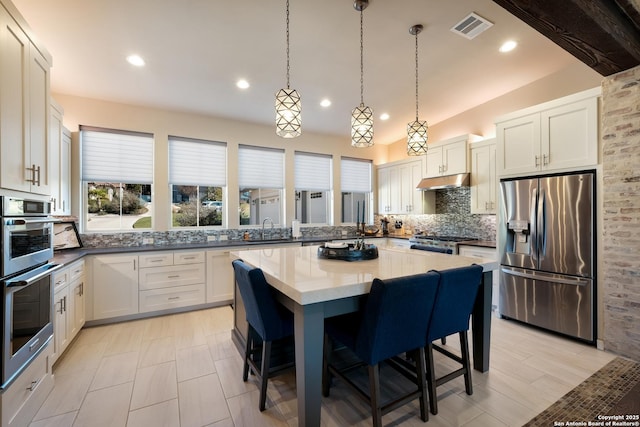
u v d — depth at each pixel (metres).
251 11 2.19
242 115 4.22
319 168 5.31
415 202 4.98
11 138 1.61
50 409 1.82
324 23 2.35
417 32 2.48
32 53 1.83
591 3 1.70
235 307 2.80
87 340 2.82
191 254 3.68
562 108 2.80
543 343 2.70
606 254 2.52
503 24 2.43
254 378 2.18
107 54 2.68
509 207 3.21
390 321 1.50
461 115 4.40
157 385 2.08
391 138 5.68
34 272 1.76
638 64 2.29
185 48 2.63
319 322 1.49
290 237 4.86
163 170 3.93
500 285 3.31
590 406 1.82
